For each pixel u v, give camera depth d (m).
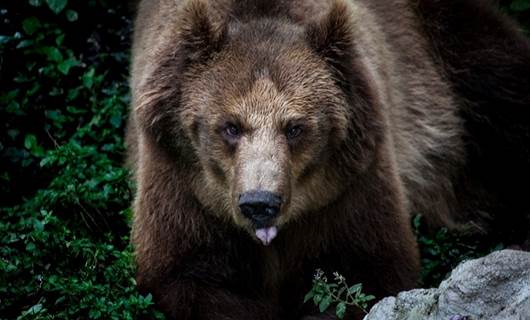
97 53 16.31
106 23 16.38
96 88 15.51
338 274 10.98
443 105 14.91
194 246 11.65
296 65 10.90
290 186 10.56
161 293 11.69
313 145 10.85
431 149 14.61
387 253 11.73
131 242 12.13
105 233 12.96
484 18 15.34
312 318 11.62
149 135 11.36
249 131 10.65
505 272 8.87
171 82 11.11
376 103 11.34
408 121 14.09
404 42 14.53
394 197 11.82
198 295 11.78
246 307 11.99
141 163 11.82
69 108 15.26
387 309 9.52
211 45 11.01
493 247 14.12
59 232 12.25
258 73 10.82
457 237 14.22
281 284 12.13
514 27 15.72
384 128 11.48
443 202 14.93
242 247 11.73
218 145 10.84
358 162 11.20
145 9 13.67
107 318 11.06
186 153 11.23
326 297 10.59
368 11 13.88
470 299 8.89
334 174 11.19
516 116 15.20
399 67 14.22
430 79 14.84
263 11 11.41
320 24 11.08
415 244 12.25
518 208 15.45
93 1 16.22
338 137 11.01
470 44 15.16
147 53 12.07
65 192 13.09
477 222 15.39
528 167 15.34
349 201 11.51
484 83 15.16
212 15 11.41
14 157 14.95
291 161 10.73
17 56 15.54
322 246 11.72
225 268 11.81
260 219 10.28
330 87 10.95
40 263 11.89
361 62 11.30
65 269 11.95
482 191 15.50
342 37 11.05
